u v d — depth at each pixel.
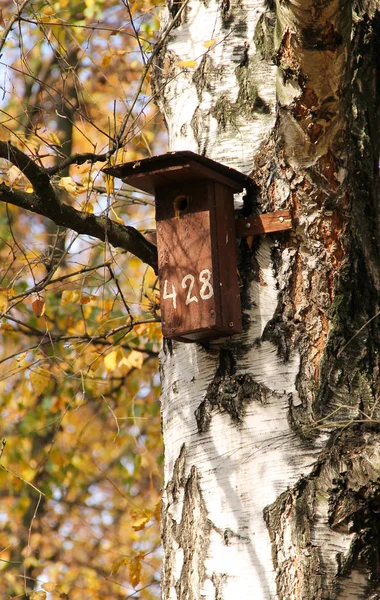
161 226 5.75
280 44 5.14
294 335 5.40
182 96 6.31
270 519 5.11
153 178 5.64
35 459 13.63
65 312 12.57
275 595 4.97
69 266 11.84
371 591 4.95
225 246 5.60
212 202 5.62
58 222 6.00
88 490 14.91
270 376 5.37
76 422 13.90
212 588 5.14
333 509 5.04
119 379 12.62
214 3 6.39
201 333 5.49
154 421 13.54
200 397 5.56
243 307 5.56
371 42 6.03
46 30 7.99
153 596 12.48
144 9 8.58
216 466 5.36
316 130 5.29
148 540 12.63
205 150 5.96
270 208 5.61
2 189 5.84
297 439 5.20
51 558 13.97
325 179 5.40
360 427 5.20
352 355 5.34
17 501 14.57
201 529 5.32
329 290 5.42
